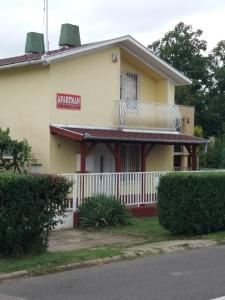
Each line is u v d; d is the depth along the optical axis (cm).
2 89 2080
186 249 1253
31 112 1986
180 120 2489
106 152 2164
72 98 1998
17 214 1037
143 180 1891
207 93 4231
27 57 2086
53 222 1108
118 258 1120
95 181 1723
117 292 815
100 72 2105
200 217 1434
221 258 1109
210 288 827
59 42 2331
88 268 1029
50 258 1056
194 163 2327
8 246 1055
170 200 1446
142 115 2223
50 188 1085
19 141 1975
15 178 1030
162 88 2430
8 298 794
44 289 850
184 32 4203
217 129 4200
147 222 1717
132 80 2348
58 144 1961
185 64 4147
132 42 2172
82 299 777
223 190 1491
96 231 1557
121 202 1709
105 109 2123
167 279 902
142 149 2222
